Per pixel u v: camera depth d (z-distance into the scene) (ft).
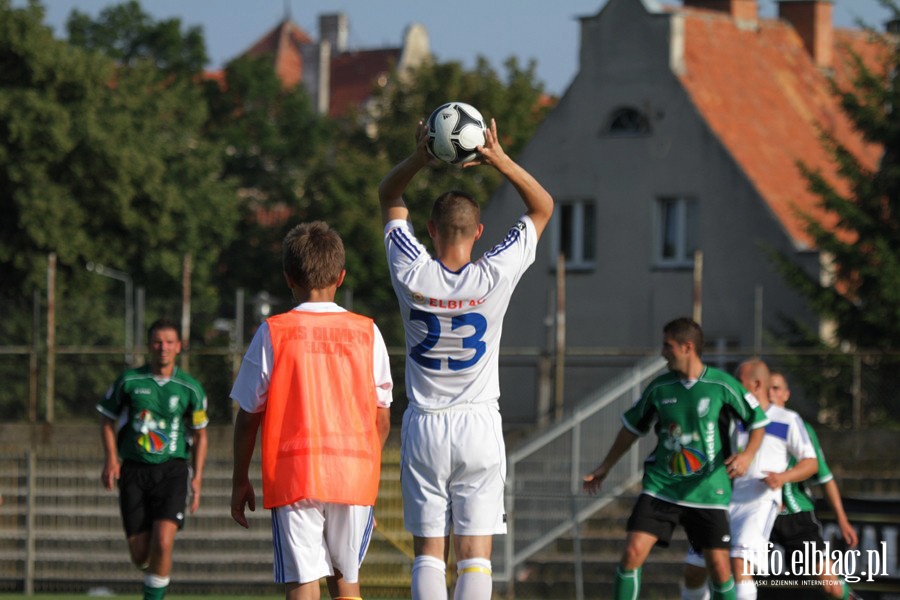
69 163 403.75
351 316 77.92
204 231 463.83
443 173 480.64
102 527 214.69
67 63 409.69
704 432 106.93
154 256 419.95
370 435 76.89
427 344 76.23
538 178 374.02
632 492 220.02
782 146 369.30
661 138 359.46
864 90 298.76
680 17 361.10
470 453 76.02
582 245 370.32
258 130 583.99
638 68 363.56
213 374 240.53
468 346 75.97
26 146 399.85
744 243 347.77
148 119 463.01
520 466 219.00
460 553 76.38
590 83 369.30
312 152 588.50
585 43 370.73
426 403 76.79
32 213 393.29
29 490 196.65
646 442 226.38
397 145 541.75
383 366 78.18
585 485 112.57
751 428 107.04
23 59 406.62
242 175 577.84
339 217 452.76
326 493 75.25
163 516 127.13
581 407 226.79
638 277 360.89
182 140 475.31
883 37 305.12
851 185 295.69
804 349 291.38
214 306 245.45
